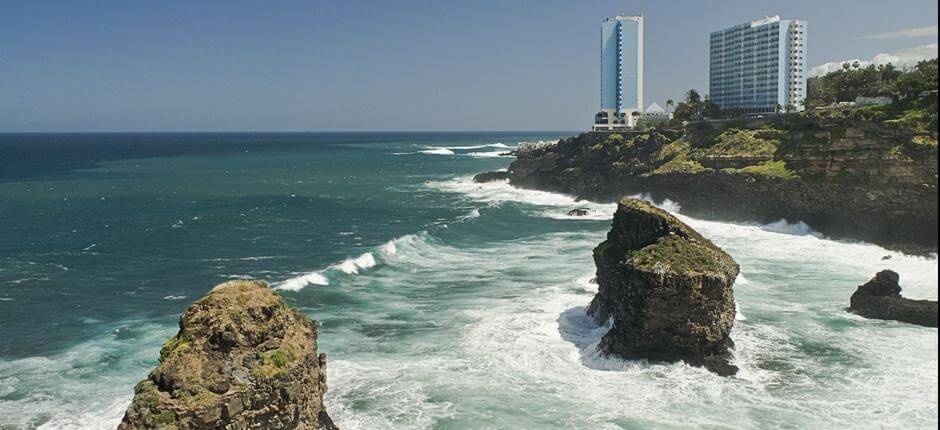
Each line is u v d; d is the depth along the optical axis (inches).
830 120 3218.5
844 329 1612.9
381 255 2404.0
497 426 1141.7
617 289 1469.0
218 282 2174.0
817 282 2076.8
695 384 1306.6
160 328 1678.2
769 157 3462.1
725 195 3467.0
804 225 3125.0
